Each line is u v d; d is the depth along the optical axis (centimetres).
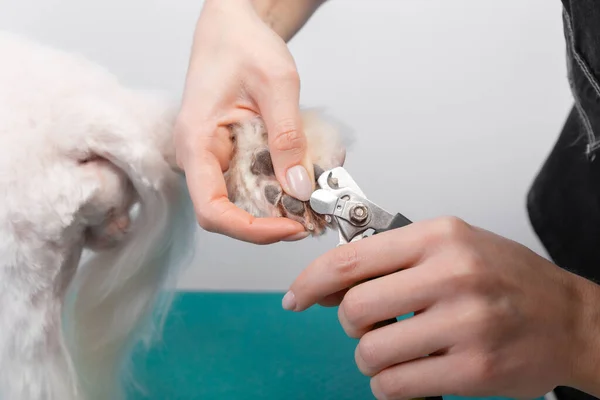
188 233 49
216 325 64
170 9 72
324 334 64
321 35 77
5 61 44
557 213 63
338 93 80
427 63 78
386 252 39
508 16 76
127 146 43
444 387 38
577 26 48
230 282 84
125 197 45
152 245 47
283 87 44
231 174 44
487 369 37
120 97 45
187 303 66
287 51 46
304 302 40
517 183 82
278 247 82
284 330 64
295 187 42
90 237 47
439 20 76
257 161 43
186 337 62
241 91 46
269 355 61
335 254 39
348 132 46
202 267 82
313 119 45
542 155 81
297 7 57
